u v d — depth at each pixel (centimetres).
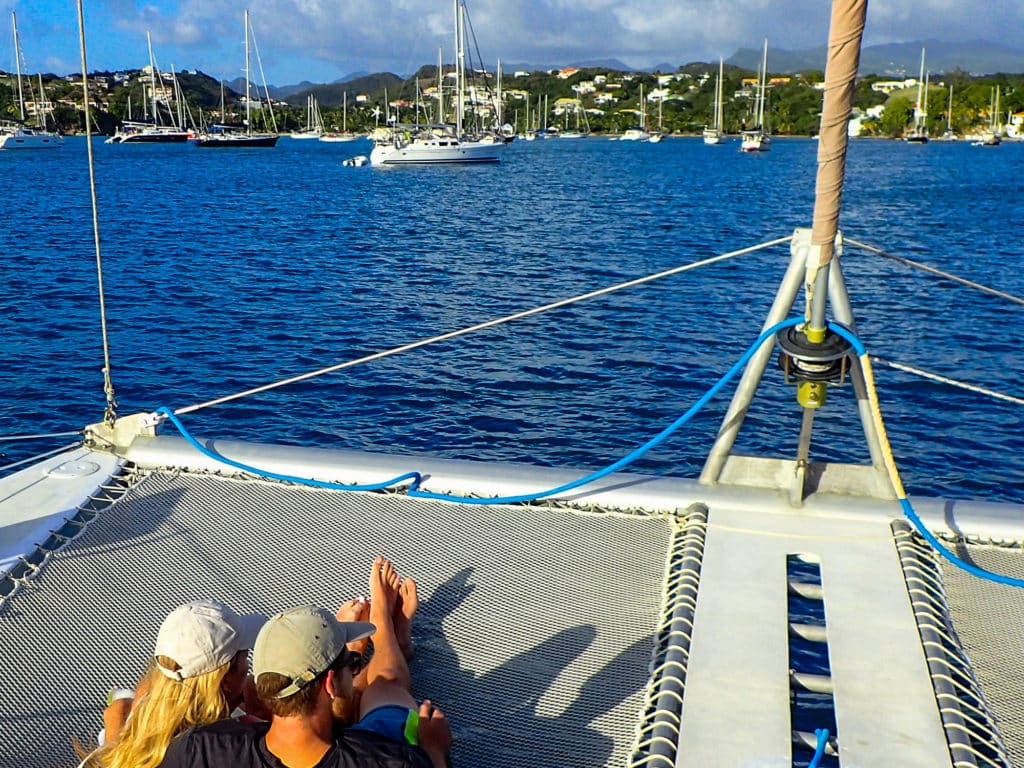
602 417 1293
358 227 3984
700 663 315
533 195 5856
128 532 404
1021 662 317
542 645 332
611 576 370
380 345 1775
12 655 327
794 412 1274
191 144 15300
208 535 402
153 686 254
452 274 2698
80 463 460
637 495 420
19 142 12794
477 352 1622
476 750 286
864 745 279
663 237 3741
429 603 355
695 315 1973
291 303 2189
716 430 1223
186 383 1484
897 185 6650
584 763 281
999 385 1484
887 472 399
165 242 3375
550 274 2736
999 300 2136
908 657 316
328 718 242
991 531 387
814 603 364
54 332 1797
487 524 409
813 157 11881
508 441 1205
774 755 277
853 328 384
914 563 366
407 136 9256
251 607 354
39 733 295
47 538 397
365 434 1236
